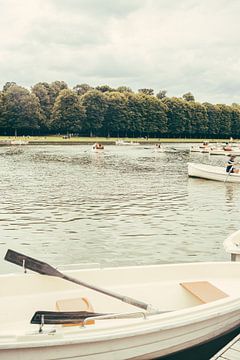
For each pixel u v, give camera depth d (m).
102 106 98.81
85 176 29.81
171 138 118.31
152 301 6.75
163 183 26.31
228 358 4.90
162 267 7.03
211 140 120.81
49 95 105.62
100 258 10.66
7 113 90.25
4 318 6.00
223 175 27.42
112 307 6.66
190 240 12.50
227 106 130.25
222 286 7.04
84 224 14.31
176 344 5.31
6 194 20.88
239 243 8.92
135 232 13.32
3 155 52.56
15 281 6.29
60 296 6.44
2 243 11.92
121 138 105.38
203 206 18.19
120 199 19.73
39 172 32.34
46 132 102.31
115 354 4.91
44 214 15.94
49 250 11.27
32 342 4.50
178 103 113.50
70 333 4.71
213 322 5.53
